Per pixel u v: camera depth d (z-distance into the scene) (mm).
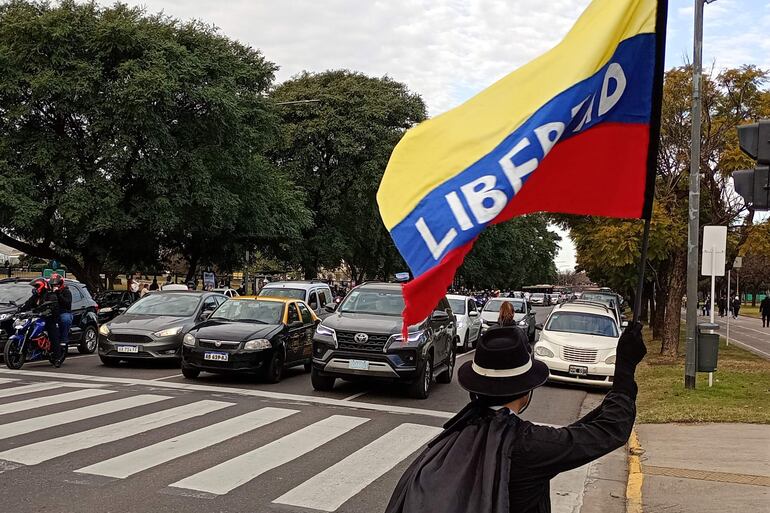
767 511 6184
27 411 9992
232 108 30953
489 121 3150
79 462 7398
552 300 83562
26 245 31594
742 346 27031
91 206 27891
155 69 28234
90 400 11008
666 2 3266
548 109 3107
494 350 2617
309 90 46094
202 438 8719
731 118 18391
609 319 16641
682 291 19703
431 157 3125
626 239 17719
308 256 46562
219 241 39125
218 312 15234
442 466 2498
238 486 6781
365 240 50719
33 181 28391
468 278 70000
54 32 27484
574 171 3465
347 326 12758
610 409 2613
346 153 44156
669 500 6590
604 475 7977
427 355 12859
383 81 48969
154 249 37781
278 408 11023
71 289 18312
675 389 13156
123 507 6043
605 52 3221
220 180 33656
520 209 3533
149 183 29562
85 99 27953
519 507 2475
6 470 7031
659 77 3311
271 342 13797
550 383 15781
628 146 3396
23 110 27594
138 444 8281
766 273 71688
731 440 9031
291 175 43969
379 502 6461
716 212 18734
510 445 2482
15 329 14500
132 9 31547
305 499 6473
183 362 13719
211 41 33062
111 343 15227
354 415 10734
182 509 6055
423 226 2963
